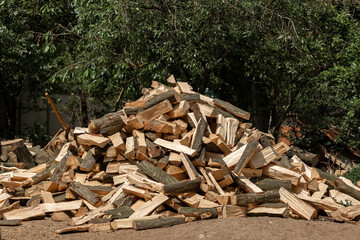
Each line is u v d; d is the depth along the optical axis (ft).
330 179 22.06
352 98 32.40
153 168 19.62
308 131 36.01
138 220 16.80
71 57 50.08
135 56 34.83
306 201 19.56
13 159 28.07
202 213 17.65
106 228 17.01
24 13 43.14
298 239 14.75
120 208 18.40
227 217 17.87
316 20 38.37
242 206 18.40
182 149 20.04
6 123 60.18
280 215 17.93
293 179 20.03
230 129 22.12
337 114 37.68
